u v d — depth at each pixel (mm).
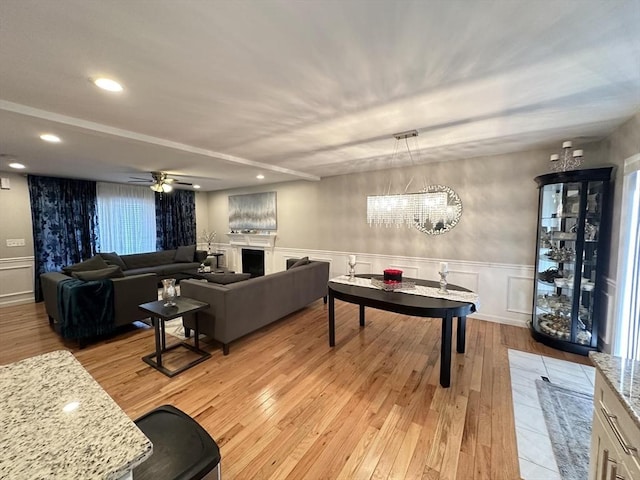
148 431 1088
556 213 3248
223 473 1607
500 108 2264
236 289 3059
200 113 2322
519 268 3775
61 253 5332
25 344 3268
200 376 2600
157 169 4621
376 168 4844
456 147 3475
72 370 1061
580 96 2047
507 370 2697
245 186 6953
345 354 3025
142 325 3879
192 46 1441
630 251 2557
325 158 4070
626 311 2592
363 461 1693
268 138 3039
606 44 1429
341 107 2229
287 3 1144
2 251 4715
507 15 1222
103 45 1424
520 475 1600
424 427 1965
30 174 4949
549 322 3305
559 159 3383
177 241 7297
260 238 6762
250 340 3379
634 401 942
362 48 1467
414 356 2980
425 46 1450
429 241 4465
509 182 3787
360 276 3697
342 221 5461
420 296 2762
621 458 991
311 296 4457
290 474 1605
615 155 2811
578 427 1961
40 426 766
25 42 1385
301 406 2188
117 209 6145
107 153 3467
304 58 1558
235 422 2016
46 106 2162
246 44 1429
